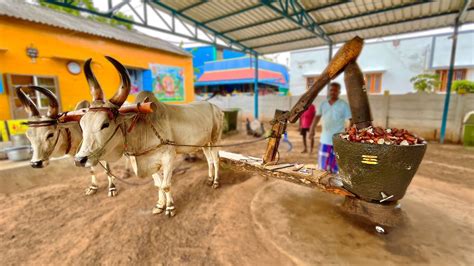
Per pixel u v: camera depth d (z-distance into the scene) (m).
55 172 4.75
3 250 2.60
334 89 3.75
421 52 12.26
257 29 7.98
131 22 6.10
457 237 2.46
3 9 5.62
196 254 2.48
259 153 6.73
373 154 2.19
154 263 2.37
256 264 2.29
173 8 6.64
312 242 2.46
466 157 5.99
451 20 7.00
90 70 2.40
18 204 3.67
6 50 5.52
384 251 2.29
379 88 13.58
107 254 2.51
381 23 7.29
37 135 2.88
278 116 3.31
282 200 3.48
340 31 7.98
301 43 9.40
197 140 3.57
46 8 7.68
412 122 8.69
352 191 2.52
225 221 3.06
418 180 4.35
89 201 3.76
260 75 17.86
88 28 7.30
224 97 14.10
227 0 6.11
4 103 5.66
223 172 5.07
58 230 2.96
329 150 3.91
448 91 7.45
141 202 3.69
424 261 2.13
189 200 3.73
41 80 6.30
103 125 2.33
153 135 2.84
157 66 9.23
